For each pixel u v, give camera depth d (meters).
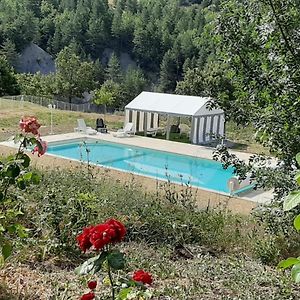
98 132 23.12
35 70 63.91
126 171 12.71
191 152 18.81
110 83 49.56
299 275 1.41
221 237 5.87
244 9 5.32
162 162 17.77
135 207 6.26
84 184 7.25
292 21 5.01
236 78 5.54
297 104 5.04
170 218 6.05
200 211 6.77
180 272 4.51
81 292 3.64
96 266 2.34
